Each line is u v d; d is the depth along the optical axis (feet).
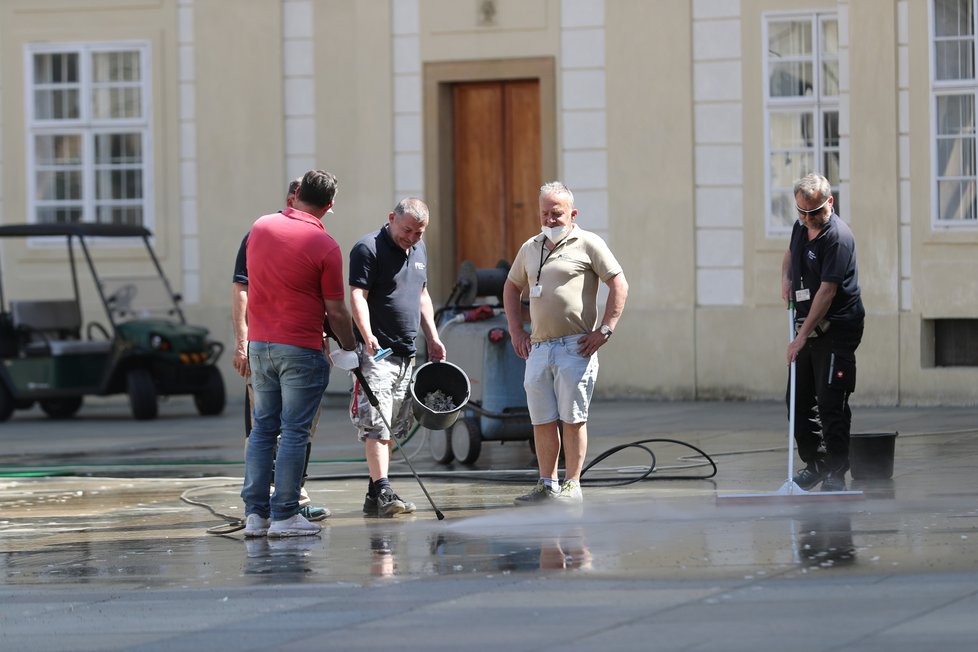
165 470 109.70
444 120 166.09
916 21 140.87
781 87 153.69
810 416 85.97
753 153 154.10
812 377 85.56
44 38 178.60
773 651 47.96
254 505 76.95
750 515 75.66
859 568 60.18
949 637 48.73
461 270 108.99
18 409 168.86
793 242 85.87
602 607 55.11
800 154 153.28
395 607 56.90
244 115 172.35
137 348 154.71
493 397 104.22
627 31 158.20
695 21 156.04
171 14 175.22
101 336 175.94
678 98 156.46
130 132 177.47
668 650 48.65
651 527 73.00
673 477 92.58
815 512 75.82
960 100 140.77
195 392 159.63
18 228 157.48
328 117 169.48
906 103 141.69
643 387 156.66
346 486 96.48
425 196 165.78
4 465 115.85
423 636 52.01
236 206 173.17
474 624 53.42
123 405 179.42
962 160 140.77
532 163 164.66
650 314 156.35
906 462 96.17
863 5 142.10
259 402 76.95
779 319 152.05
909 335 141.90
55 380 155.63
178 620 56.70
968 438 109.40
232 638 53.26
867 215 142.72
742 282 154.20
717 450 107.96
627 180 158.20
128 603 60.29
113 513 88.02
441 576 62.69
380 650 50.39
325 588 61.36
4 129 180.24
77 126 178.40
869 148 142.51
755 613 53.06
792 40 153.17
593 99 159.74
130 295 166.09
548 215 83.15
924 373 141.59
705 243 155.63
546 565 63.87
